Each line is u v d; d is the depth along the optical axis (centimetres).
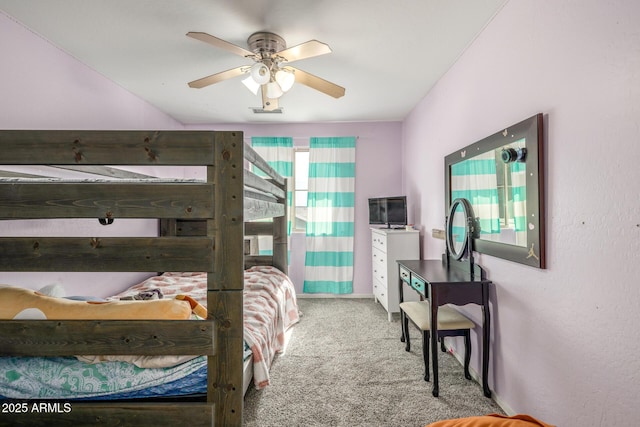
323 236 450
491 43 211
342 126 457
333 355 272
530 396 171
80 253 125
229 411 128
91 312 130
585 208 134
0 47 197
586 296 134
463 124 256
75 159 126
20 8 194
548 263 157
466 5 195
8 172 195
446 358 267
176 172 421
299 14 204
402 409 199
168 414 125
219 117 429
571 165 142
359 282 459
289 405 204
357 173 459
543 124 160
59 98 243
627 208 115
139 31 222
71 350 126
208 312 129
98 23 212
